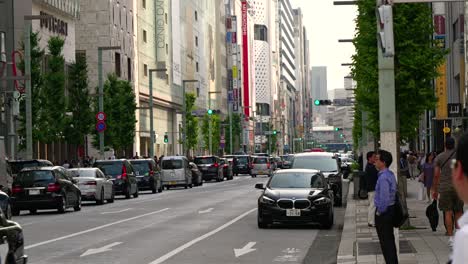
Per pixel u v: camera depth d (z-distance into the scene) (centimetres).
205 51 13875
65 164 5575
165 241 2084
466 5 4650
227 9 17125
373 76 2503
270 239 2133
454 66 5522
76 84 5994
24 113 5184
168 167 6044
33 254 1798
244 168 9581
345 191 4938
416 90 2388
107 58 8000
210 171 7375
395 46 2347
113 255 1767
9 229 1040
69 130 5881
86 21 8025
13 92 5172
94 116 6062
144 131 9394
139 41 9281
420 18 2333
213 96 14762
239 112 17062
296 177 2548
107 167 4622
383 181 1247
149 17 9825
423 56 2341
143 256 1745
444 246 1702
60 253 1816
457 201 1750
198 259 1688
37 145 6203
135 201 4294
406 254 1572
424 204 3241
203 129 11950
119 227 2548
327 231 2377
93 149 7656
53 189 3344
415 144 7769
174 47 11044
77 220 2897
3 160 3650
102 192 4050
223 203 3844
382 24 1311
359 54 2558
